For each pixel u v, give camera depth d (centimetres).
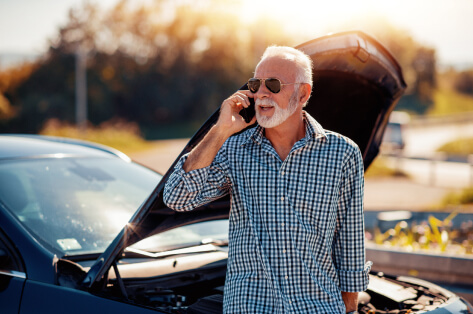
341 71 274
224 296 227
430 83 10975
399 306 280
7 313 255
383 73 285
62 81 5700
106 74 6091
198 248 317
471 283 479
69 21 6025
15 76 5675
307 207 219
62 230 288
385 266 523
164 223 266
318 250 222
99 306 243
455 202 1346
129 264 290
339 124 305
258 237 218
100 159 370
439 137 4944
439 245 622
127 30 6319
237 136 233
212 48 6425
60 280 254
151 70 6316
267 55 225
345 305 232
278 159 222
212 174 228
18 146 362
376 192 1630
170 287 287
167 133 5938
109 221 305
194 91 6450
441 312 257
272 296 215
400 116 3219
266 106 221
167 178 235
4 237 276
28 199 300
